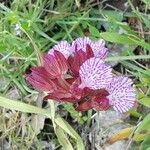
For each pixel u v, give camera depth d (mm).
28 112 148
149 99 138
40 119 153
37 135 154
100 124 149
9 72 155
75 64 132
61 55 132
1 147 156
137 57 142
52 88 133
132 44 147
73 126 153
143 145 139
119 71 154
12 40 153
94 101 132
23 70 154
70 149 143
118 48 156
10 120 154
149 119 135
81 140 142
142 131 141
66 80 132
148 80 143
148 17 155
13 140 154
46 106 154
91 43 137
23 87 154
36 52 147
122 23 153
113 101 131
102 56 137
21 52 154
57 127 145
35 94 154
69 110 150
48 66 132
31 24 153
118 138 144
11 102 143
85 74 127
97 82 127
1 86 156
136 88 150
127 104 131
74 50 137
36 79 133
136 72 153
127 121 148
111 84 130
